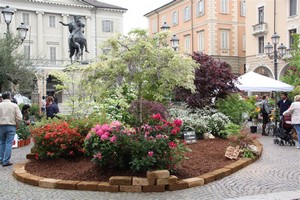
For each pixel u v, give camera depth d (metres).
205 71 13.55
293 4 32.44
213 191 6.29
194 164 7.94
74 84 11.38
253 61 37.06
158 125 7.04
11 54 18.44
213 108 14.53
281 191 6.29
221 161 8.39
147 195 6.09
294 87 17.55
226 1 42.94
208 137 12.12
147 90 9.45
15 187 6.75
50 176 7.15
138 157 6.57
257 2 36.38
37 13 51.25
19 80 18.62
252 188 6.49
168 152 6.68
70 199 5.94
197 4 44.53
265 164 8.62
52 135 8.27
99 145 6.87
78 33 24.55
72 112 10.91
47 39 52.34
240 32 43.94
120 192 6.28
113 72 8.45
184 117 12.42
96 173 7.00
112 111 10.55
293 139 12.73
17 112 9.03
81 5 54.09
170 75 8.46
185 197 5.95
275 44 22.06
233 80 14.45
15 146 11.73
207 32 42.66
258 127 17.66
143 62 8.42
